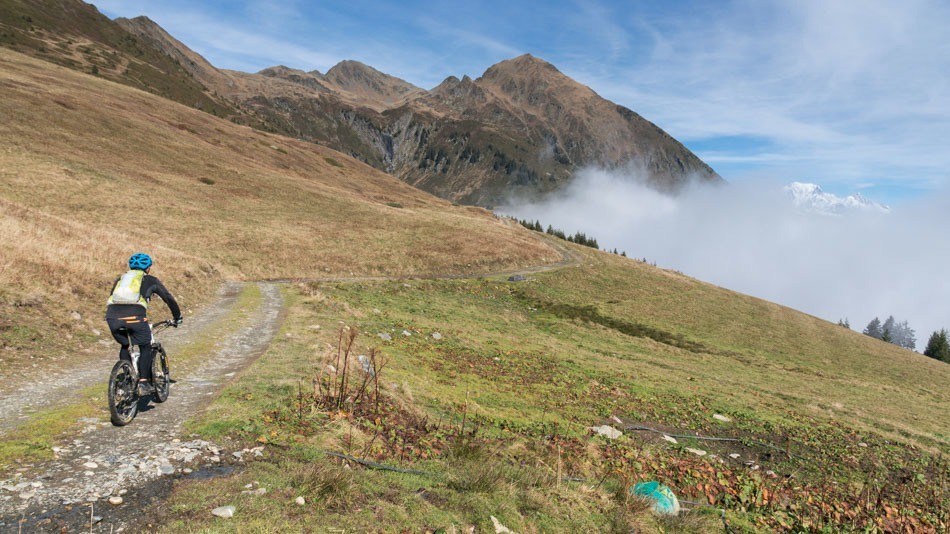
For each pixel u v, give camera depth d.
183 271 25.14
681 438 15.09
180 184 66.62
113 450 5.56
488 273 62.81
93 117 79.75
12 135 59.50
